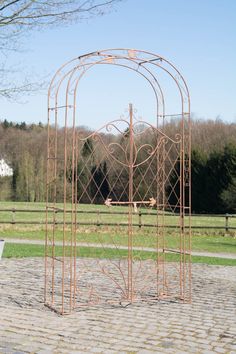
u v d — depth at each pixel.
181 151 6.95
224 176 33.72
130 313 6.04
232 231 17.84
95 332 5.18
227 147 34.34
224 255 12.98
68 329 5.28
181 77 6.79
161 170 7.99
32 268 9.76
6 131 43.12
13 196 38.25
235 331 5.30
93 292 7.30
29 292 7.29
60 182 20.72
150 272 9.50
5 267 9.82
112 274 9.12
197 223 21.00
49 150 6.37
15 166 39.50
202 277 9.02
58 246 13.73
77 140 6.17
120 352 4.54
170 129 16.80
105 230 17.56
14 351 4.50
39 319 5.69
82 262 10.75
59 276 8.82
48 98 6.24
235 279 8.88
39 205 30.06
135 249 13.47
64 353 4.48
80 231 17.59
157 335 5.10
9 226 18.38
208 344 4.83
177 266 10.45
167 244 14.95
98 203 23.70
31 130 43.19
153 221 19.59
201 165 34.84
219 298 7.06
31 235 16.77
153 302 6.69
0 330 5.20
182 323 5.59
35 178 37.78
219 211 34.16
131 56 6.49
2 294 7.11
